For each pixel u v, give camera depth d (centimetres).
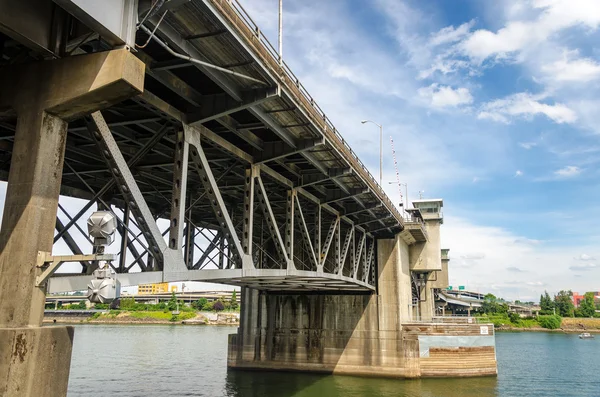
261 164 2027
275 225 2072
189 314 15325
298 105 1670
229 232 1653
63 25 958
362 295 4325
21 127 928
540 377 4650
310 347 4309
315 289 4153
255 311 4500
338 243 3188
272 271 2022
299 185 2491
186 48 1236
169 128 1464
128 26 922
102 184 2014
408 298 5028
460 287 18150
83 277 1018
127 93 907
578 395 3803
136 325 13712
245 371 4369
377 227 4091
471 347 4325
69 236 1230
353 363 4200
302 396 3344
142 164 1797
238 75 1290
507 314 15212
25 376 809
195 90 1506
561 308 16688
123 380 3928
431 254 5394
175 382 3847
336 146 2161
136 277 1199
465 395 3506
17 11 862
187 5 1088
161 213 2292
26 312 852
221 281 2556
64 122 966
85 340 7825
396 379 4062
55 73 926
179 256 1391
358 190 2864
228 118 1714
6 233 882
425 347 4194
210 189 1581
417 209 5484
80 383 3756
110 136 1164
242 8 1329
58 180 940
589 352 7500
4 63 1039
